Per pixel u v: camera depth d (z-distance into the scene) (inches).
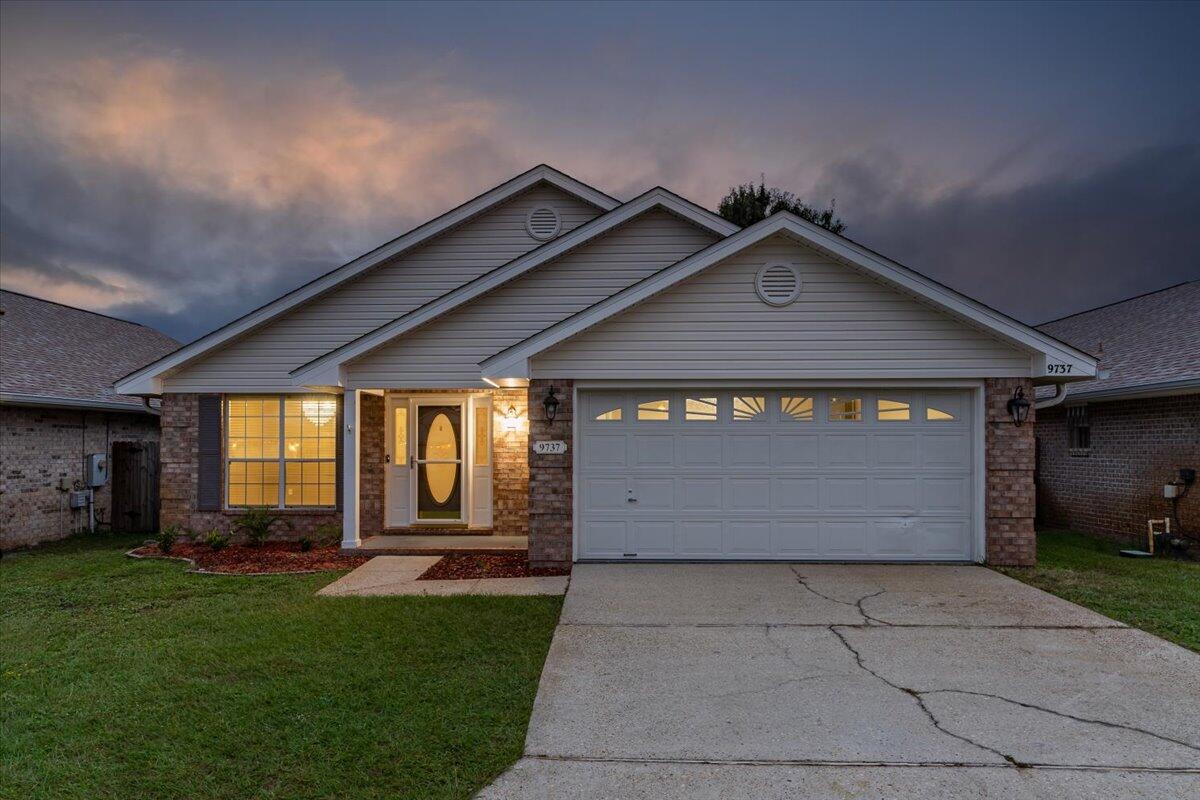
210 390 426.9
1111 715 159.3
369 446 425.4
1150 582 290.2
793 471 328.2
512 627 227.8
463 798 124.5
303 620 237.1
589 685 178.4
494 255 433.1
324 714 159.6
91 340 629.0
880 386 324.5
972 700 167.9
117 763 138.1
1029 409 312.7
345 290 430.6
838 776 132.0
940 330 315.9
